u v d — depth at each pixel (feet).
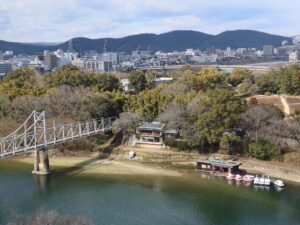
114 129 430.61
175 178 336.08
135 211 264.72
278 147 367.25
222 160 367.86
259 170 351.05
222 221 250.78
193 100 417.08
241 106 388.98
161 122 428.97
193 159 385.70
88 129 406.00
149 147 416.87
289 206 275.18
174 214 260.42
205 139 389.19
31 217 206.39
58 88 495.41
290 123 381.81
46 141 353.10
